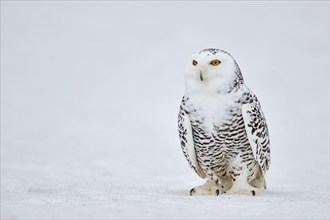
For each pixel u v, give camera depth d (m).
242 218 9.39
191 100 12.57
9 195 12.15
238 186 12.83
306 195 12.65
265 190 13.52
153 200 11.42
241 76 12.69
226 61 12.32
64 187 14.58
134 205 10.71
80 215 9.66
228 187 13.53
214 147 12.76
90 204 10.91
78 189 13.88
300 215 9.62
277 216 9.54
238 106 12.43
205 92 12.41
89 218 9.43
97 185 15.45
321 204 10.76
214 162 12.99
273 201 11.22
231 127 12.50
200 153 12.98
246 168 12.91
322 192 13.55
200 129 12.65
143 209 10.22
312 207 10.38
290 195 12.64
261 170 13.19
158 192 13.38
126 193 12.85
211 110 12.41
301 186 15.17
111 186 15.10
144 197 11.98
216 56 12.27
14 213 9.84
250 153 12.78
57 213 9.84
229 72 12.32
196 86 12.46
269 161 13.38
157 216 9.56
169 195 12.48
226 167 13.14
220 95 12.34
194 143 12.95
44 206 10.66
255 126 12.53
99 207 10.48
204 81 12.30
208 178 13.27
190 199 11.55
